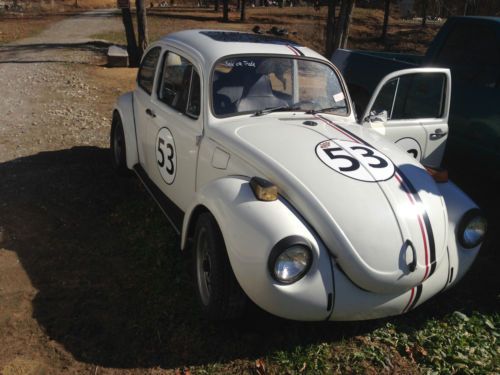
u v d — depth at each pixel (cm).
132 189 581
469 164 612
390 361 328
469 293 416
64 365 312
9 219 496
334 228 304
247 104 413
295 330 351
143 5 1526
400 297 322
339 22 1519
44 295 378
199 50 432
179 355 324
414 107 523
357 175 338
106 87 1195
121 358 319
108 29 2716
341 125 415
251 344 336
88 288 389
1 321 347
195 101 420
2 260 423
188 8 5075
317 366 318
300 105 436
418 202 336
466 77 613
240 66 420
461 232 354
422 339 349
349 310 307
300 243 290
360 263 301
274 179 332
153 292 386
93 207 532
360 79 713
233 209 312
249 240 296
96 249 448
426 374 318
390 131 469
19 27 2784
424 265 318
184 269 416
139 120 541
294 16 3797
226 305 327
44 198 546
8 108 959
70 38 2256
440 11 3728
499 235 525
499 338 357
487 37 608
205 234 342
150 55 555
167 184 470
